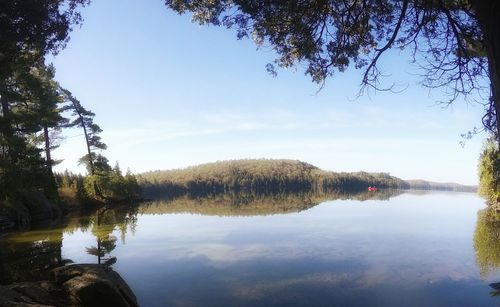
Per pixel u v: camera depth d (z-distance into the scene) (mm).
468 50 6832
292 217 31750
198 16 7938
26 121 28844
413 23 7031
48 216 32875
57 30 10688
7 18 9742
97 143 49781
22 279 11953
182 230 24203
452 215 33750
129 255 16422
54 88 39062
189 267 14383
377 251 16938
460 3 6332
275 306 10211
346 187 156250
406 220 29094
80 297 8281
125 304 8602
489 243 18766
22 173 26766
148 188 113625
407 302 10422
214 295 11148
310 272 13500
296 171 169375
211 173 155250
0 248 17656
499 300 10484
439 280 12383
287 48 7988
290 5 6855
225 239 20547
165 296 11094
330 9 7352
